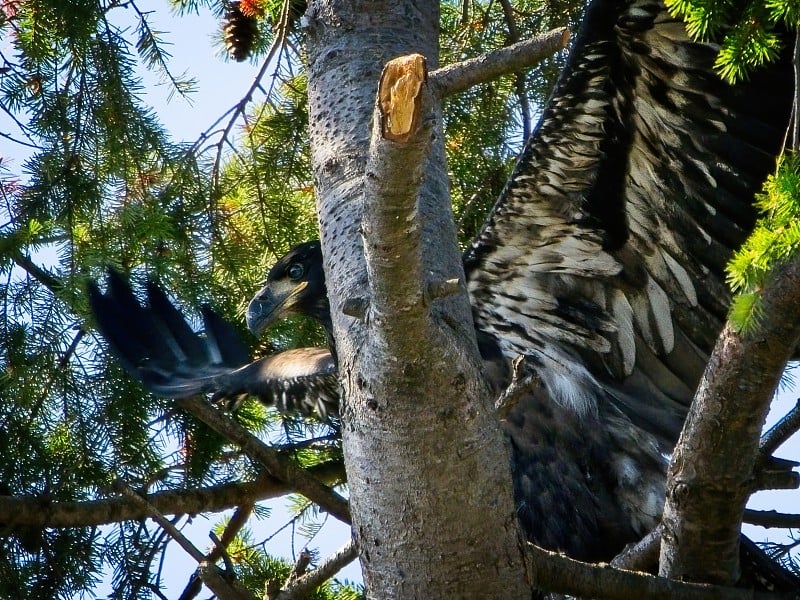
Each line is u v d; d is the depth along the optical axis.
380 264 6.27
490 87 12.27
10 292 11.50
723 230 10.84
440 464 6.93
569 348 11.36
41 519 10.70
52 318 11.52
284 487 11.15
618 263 11.25
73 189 11.51
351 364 7.32
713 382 7.70
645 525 10.70
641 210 11.04
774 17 7.48
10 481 11.38
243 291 12.67
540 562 7.88
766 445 8.91
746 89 10.45
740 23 7.70
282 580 11.91
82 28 11.60
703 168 10.73
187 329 11.75
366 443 7.07
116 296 11.30
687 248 11.04
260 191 12.12
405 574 7.18
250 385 12.30
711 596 8.30
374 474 7.08
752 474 8.02
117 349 11.09
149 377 11.14
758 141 10.54
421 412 6.82
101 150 11.68
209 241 11.98
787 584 9.42
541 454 10.95
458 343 6.83
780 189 6.71
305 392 12.52
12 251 10.87
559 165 10.94
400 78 5.72
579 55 10.58
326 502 10.75
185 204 11.87
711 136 10.63
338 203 8.38
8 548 11.42
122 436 11.65
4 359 11.39
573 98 10.69
